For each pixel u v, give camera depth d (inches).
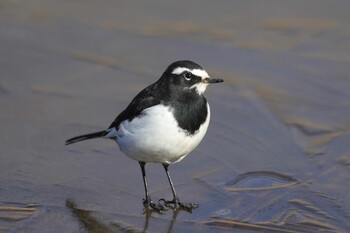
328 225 405.1
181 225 402.6
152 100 406.3
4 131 531.8
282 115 578.6
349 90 630.5
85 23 778.8
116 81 642.8
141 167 436.8
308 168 486.0
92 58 693.3
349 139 533.0
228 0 852.6
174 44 731.4
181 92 404.8
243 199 438.6
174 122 399.2
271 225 404.8
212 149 513.7
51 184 449.4
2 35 735.7
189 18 798.5
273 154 507.8
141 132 402.9
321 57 702.5
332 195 444.5
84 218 405.1
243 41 740.7
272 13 812.6
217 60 695.7
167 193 447.2
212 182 462.9
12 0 838.5
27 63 673.0
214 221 409.1
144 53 709.3
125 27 771.4
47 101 593.9
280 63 690.2
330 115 580.7
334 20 789.9
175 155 414.3
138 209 422.6
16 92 609.9
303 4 838.5
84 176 464.8
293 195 443.5
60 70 662.5
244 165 489.7
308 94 623.2
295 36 752.3
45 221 398.6
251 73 668.1
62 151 502.9
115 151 506.9
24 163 479.8
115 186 452.8
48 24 771.4
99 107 585.6
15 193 433.7
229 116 573.6
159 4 839.7
